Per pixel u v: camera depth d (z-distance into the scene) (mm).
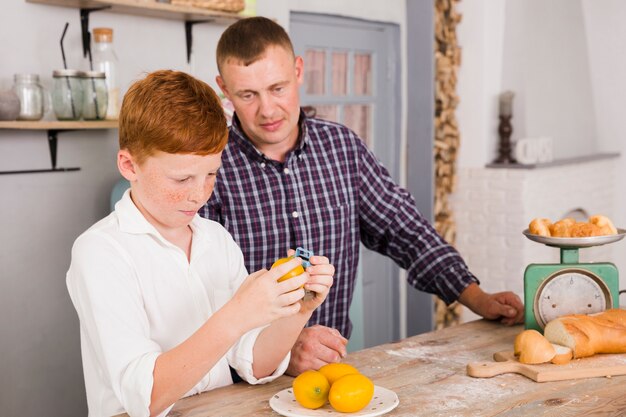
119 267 1388
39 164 2617
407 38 4414
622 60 5594
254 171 2125
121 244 1420
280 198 2143
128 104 1311
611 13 5590
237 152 2123
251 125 2021
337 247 2223
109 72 2643
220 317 1267
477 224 4766
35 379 2688
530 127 4984
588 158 5195
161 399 1261
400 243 2311
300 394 1401
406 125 4480
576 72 5551
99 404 1418
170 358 1263
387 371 1666
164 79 1309
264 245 2137
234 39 1942
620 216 5707
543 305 1866
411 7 4379
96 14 2727
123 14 2807
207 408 1449
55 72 2514
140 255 1437
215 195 2094
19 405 2645
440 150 4621
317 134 2230
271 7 3375
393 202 2311
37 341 2680
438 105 4672
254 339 1562
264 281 1282
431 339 1926
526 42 4988
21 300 2617
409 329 4543
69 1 2539
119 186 2648
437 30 4582
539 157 4781
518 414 1397
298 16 3748
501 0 4734
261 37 1930
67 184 2705
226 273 1617
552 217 4895
